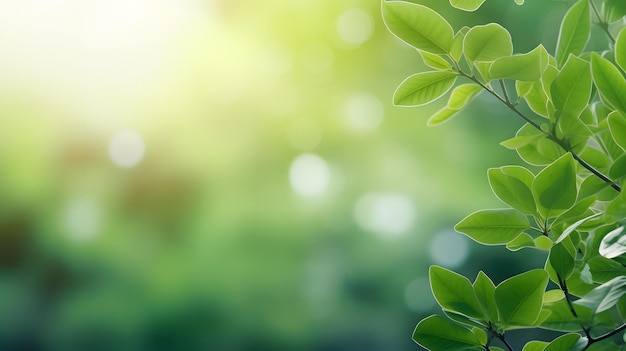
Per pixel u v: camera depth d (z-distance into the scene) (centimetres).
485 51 93
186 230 909
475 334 93
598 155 103
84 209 908
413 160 902
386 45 966
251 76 946
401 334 910
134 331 886
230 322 895
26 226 911
